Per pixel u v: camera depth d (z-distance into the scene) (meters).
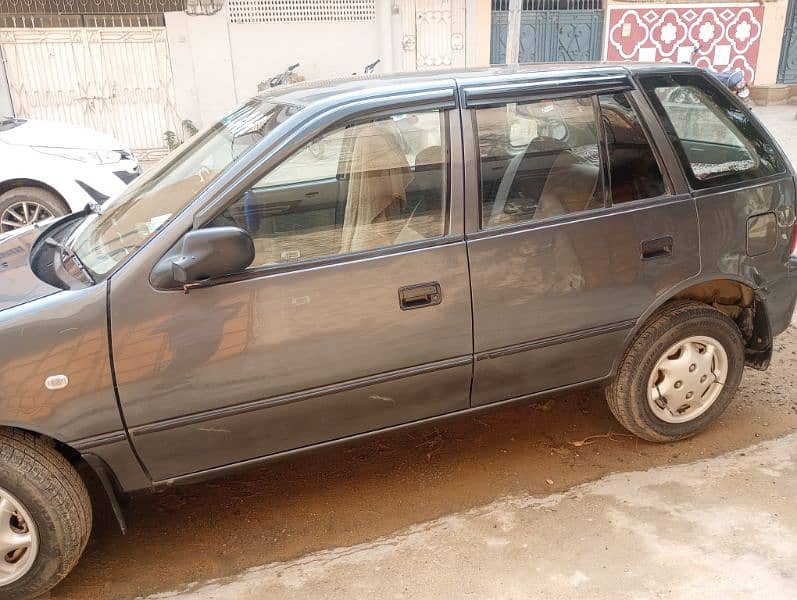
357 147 2.68
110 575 2.73
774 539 2.73
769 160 3.37
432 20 13.01
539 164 2.90
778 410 3.75
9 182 6.22
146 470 2.54
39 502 2.37
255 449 2.67
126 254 2.52
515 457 3.44
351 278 2.61
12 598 2.50
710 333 3.29
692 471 3.23
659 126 3.08
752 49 15.03
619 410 3.30
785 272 3.43
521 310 2.87
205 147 3.04
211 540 2.91
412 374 2.77
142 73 11.90
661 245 3.06
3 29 11.09
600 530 2.84
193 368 2.46
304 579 2.64
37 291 2.46
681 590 2.49
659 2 14.31
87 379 2.36
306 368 2.60
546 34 14.29
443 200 2.75
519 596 2.49
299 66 12.61
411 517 3.01
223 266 2.37
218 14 11.90
